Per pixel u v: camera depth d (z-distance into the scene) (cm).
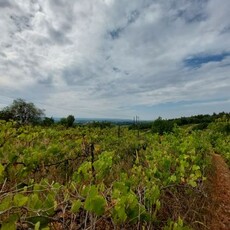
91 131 1544
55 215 218
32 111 4428
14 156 388
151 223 296
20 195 201
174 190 472
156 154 584
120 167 557
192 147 783
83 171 324
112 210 235
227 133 2669
